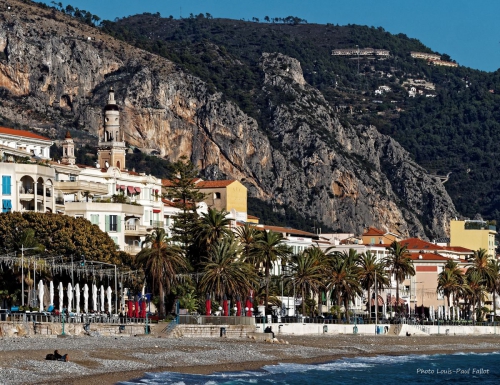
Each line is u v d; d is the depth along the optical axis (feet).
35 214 541.34
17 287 517.14
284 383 415.44
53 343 425.28
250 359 467.93
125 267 568.41
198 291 591.78
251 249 636.07
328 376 449.48
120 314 540.11
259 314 622.54
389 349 586.86
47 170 613.52
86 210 627.05
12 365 360.28
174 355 441.68
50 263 513.86
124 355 422.00
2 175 589.32
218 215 617.21
